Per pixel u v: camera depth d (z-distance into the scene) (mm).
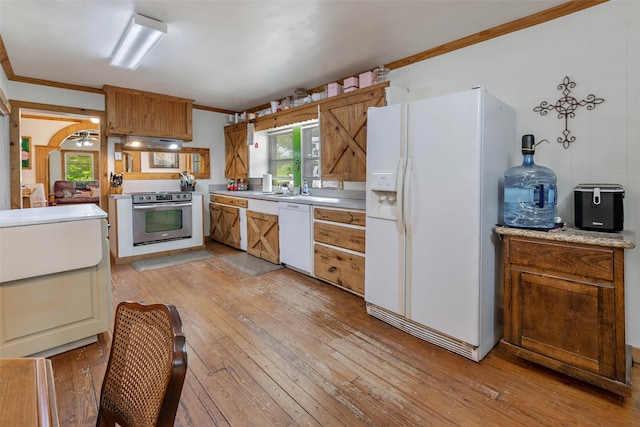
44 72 3648
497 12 2352
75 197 8664
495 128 2121
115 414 851
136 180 4906
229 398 1717
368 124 2592
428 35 2723
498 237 2186
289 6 2264
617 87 2080
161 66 3447
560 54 2285
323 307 2881
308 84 4121
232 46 2914
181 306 2891
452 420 1561
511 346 2031
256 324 2557
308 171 4617
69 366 2016
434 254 2197
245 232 4793
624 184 2074
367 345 2252
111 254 4504
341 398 1722
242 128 5242
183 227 4844
